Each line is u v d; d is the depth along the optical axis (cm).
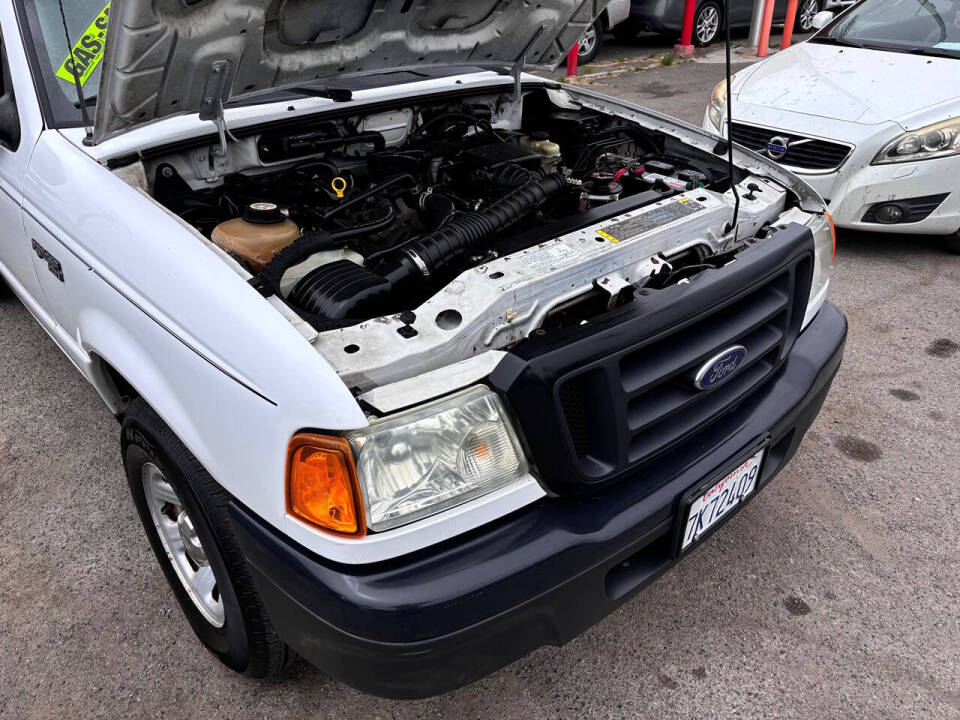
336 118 251
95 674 196
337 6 193
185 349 155
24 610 213
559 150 278
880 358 345
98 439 281
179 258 160
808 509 256
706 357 167
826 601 221
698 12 1006
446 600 131
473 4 226
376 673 136
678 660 202
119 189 187
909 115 400
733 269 175
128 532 241
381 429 131
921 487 266
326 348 142
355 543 131
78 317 210
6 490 257
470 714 187
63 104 226
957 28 470
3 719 183
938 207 407
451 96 279
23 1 229
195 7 157
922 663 201
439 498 136
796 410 196
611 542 150
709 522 178
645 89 808
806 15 1142
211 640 192
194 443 157
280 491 137
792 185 231
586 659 202
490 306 154
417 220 232
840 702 191
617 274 178
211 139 221
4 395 304
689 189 224
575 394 151
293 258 173
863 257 447
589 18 264
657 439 164
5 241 263
